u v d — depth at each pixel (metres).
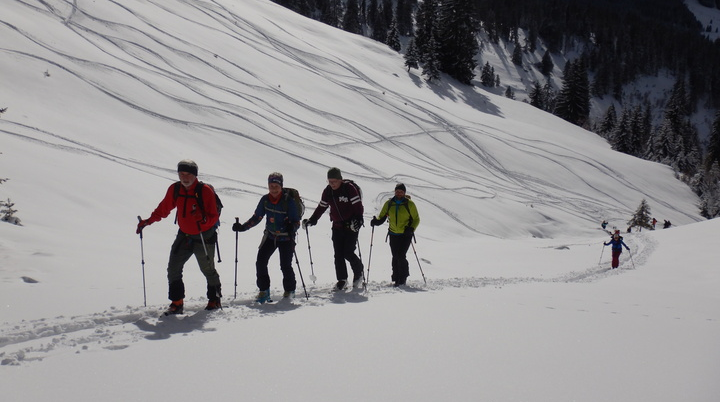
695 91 193.38
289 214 7.61
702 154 139.00
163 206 6.47
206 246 6.43
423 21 105.75
